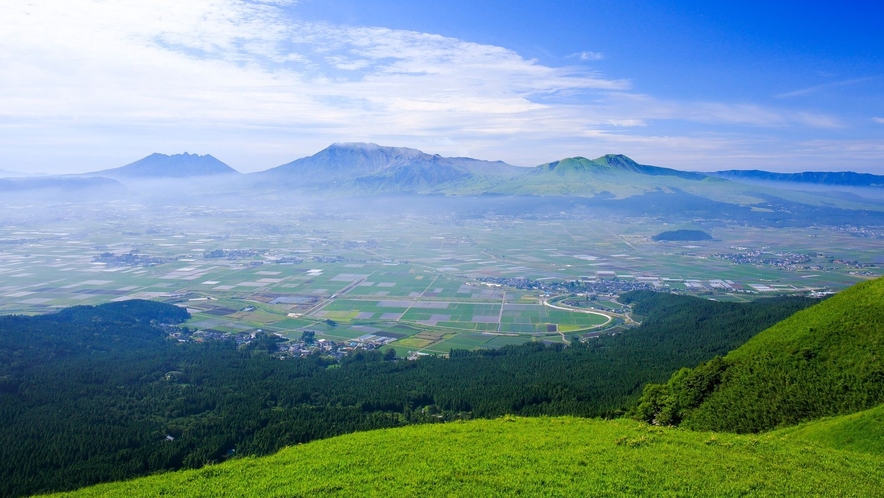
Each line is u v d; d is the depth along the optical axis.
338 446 57.81
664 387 93.88
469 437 59.06
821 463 45.91
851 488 40.25
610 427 62.69
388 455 52.62
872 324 82.38
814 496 38.84
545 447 53.47
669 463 46.75
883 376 70.56
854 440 54.38
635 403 102.44
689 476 43.50
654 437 55.62
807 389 74.06
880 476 42.78
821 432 58.69
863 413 59.19
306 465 50.94
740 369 85.12
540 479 43.88
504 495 41.09
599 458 48.62
